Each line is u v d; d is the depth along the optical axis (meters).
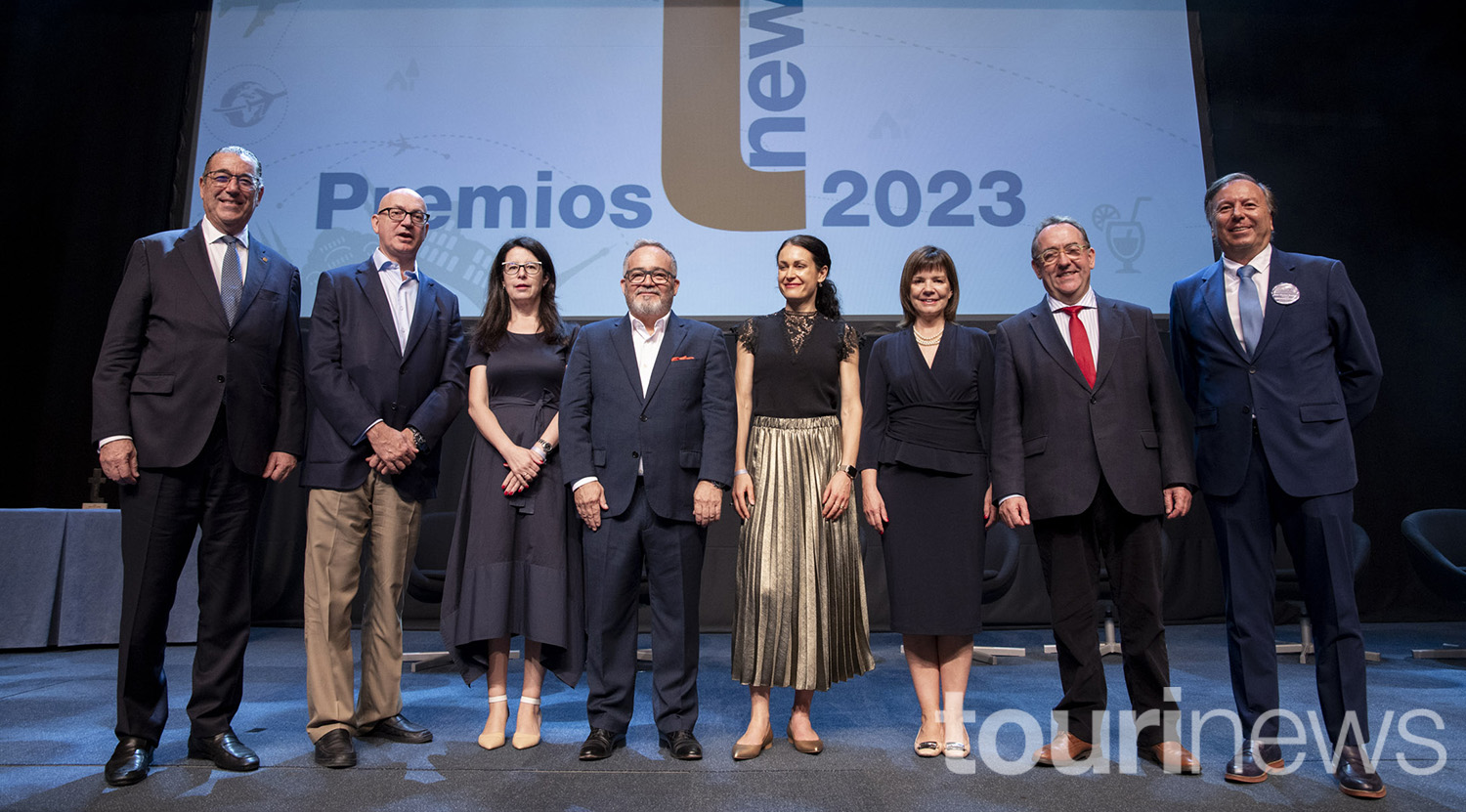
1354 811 1.57
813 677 1.96
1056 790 1.69
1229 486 1.88
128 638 1.80
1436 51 4.53
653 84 4.19
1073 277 2.01
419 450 2.06
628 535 2.00
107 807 1.58
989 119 4.15
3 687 2.73
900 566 2.02
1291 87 4.52
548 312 2.23
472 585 2.03
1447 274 4.43
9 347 4.38
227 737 1.88
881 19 4.22
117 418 1.81
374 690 2.08
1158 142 4.15
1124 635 1.94
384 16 4.25
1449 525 3.54
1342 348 1.91
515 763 1.88
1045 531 1.99
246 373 1.93
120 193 4.43
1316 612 1.81
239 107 4.21
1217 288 2.00
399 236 2.15
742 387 2.17
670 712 1.97
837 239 4.07
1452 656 3.29
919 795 1.66
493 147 4.15
